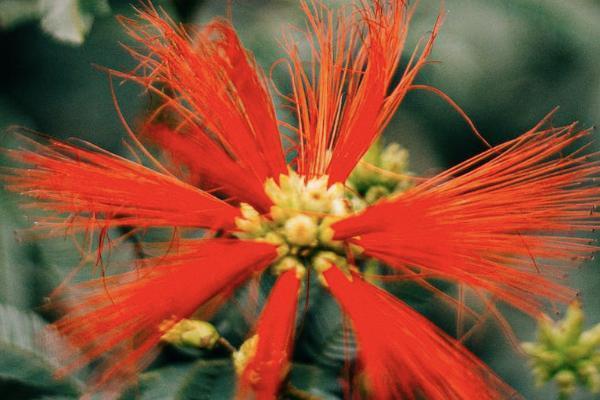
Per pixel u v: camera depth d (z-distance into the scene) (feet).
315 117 0.91
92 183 0.85
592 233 0.99
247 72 0.87
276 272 0.86
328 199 0.87
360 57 0.92
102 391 0.86
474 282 0.86
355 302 0.85
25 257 0.91
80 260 0.91
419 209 0.85
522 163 0.87
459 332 0.86
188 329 0.88
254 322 0.91
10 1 0.95
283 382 0.85
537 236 0.86
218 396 0.88
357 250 0.87
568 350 0.94
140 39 0.89
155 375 0.88
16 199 0.91
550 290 0.86
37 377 0.89
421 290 0.92
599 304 0.99
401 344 0.84
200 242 0.85
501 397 0.84
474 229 0.86
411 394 0.84
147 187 0.86
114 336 0.84
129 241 0.91
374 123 0.89
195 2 0.97
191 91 0.87
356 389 0.86
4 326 0.89
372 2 0.91
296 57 0.90
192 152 0.86
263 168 0.88
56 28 0.91
